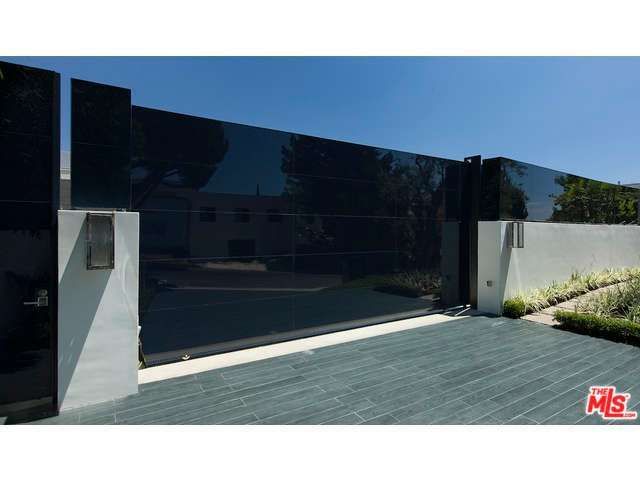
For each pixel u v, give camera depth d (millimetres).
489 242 8203
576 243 10820
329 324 6578
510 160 8570
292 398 3814
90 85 3961
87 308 3584
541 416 3428
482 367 4773
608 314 7121
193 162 4992
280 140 5891
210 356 5195
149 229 4660
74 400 3545
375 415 3449
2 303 3629
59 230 3439
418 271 7984
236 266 5453
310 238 6301
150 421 3311
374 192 7184
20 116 3689
